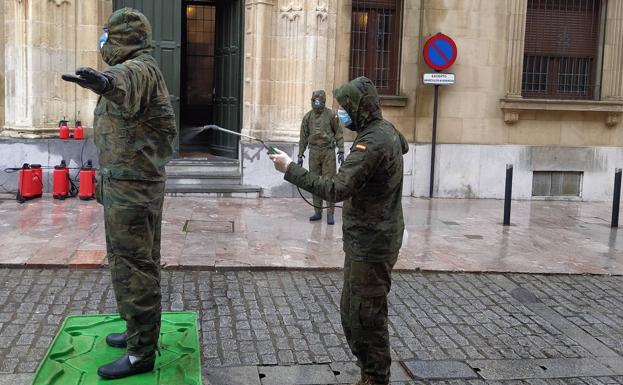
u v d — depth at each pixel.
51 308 5.95
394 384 4.72
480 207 12.07
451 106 12.82
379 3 12.67
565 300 6.88
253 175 12.02
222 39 12.97
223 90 12.94
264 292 6.68
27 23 10.84
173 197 11.47
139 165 4.08
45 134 11.14
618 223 11.03
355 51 12.73
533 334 5.84
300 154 9.80
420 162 12.84
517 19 12.76
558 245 9.20
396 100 12.56
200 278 7.05
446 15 12.62
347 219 4.14
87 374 4.23
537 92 13.41
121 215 4.05
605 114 13.31
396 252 4.12
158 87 4.12
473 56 12.77
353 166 3.88
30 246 7.77
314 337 5.52
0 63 11.21
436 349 5.40
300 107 11.95
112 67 3.67
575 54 13.41
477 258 8.24
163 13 11.98
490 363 5.15
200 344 5.27
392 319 6.07
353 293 4.14
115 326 5.07
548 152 13.21
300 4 11.73
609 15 13.19
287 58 11.94
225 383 4.58
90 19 11.30
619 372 5.07
